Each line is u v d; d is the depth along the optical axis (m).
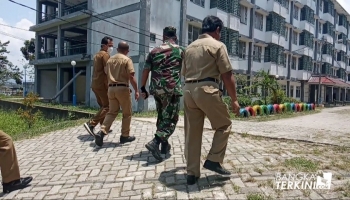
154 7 14.41
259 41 22.72
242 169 3.29
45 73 23.41
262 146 4.57
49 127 7.12
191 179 2.87
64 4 20.11
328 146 4.64
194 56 2.80
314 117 13.18
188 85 2.81
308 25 29.67
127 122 4.77
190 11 16.50
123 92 4.48
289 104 15.88
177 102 3.87
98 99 5.14
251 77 21.97
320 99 30.83
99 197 2.72
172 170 3.36
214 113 2.74
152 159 3.84
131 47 14.57
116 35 15.49
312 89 32.59
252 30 21.92
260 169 3.28
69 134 5.88
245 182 2.89
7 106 17.08
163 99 3.79
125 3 14.90
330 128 7.96
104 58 4.89
